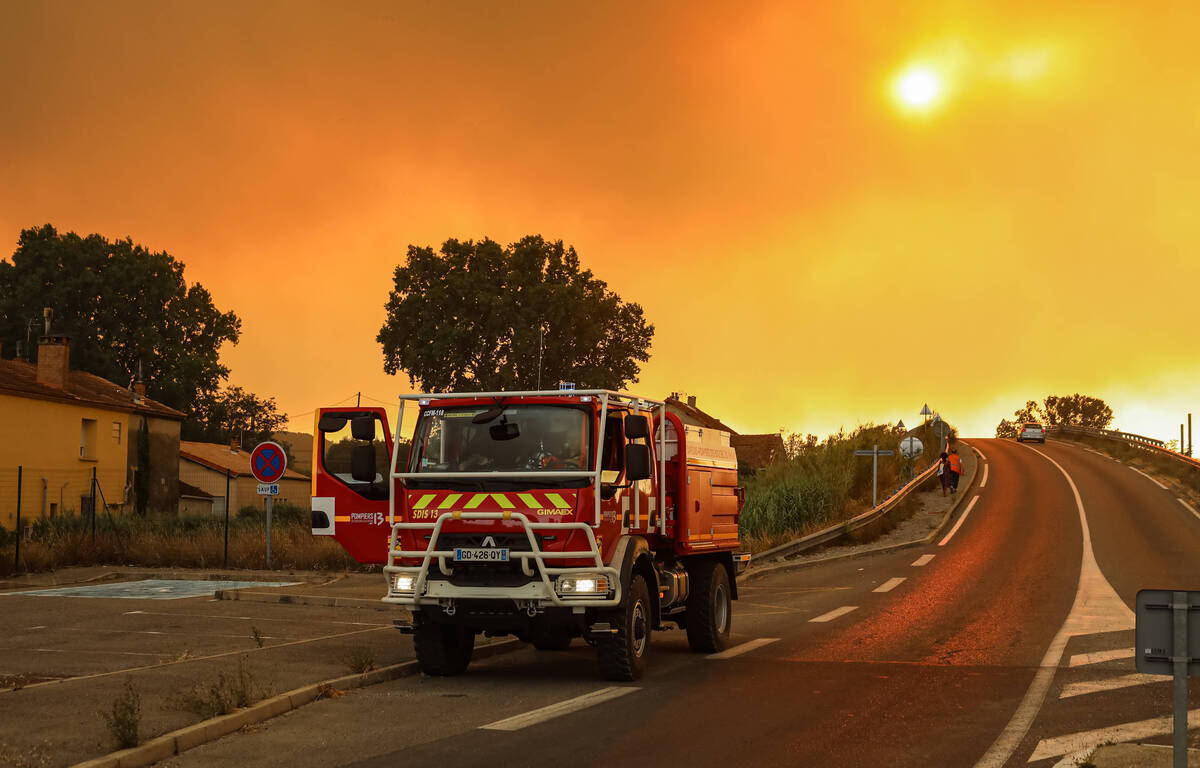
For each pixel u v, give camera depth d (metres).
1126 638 13.77
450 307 69.75
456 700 9.63
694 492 12.69
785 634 14.74
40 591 19.41
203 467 60.47
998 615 16.47
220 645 12.74
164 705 8.65
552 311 69.62
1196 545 28.42
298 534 26.31
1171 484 46.03
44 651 12.23
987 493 44.28
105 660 11.52
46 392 42.31
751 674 11.16
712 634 12.91
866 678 10.84
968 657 12.31
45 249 72.19
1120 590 19.81
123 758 6.99
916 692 9.98
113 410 48.00
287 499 66.12
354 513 11.58
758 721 8.57
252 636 13.55
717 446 13.88
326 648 12.46
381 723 8.56
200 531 27.58
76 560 24.62
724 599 13.80
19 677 10.38
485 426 10.66
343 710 9.13
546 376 71.06
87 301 71.81
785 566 25.97
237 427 89.25
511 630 10.65
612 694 9.89
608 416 10.70
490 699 9.68
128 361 72.94
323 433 11.58
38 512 41.88
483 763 7.15
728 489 14.23
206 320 78.19
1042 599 18.50
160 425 52.72
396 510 10.89
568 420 10.49
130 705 7.56
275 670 10.66
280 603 17.53
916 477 46.59
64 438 43.84
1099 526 32.91
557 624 10.35
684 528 12.28
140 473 50.50
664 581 11.97
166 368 73.88
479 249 71.00
